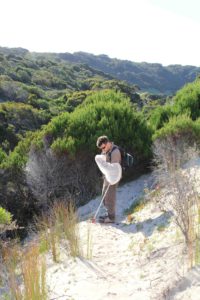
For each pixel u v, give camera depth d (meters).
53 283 5.36
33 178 10.48
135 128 11.05
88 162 10.57
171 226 6.35
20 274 5.01
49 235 6.62
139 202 8.64
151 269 5.20
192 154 8.38
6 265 5.40
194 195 5.85
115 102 12.41
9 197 10.80
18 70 61.22
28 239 8.07
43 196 10.33
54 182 10.48
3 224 6.80
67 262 5.99
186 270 4.59
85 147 10.49
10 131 27.03
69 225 6.59
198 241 5.05
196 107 12.77
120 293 4.83
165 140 10.25
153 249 5.75
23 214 10.76
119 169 7.56
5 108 30.92
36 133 12.02
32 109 32.28
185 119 10.66
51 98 47.62
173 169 6.72
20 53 103.75
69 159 10.50
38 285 4.50
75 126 11.12
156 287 4.66
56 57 117.62
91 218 8.45
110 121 11.00
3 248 6.00
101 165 7.61
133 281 5.07
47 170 10.47
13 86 42.56
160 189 7.98
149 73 132.75
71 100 43.56
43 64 80.44
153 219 7.11
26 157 11.21
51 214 8.13
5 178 10.95
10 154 11.96
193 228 5.26
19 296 4.44
